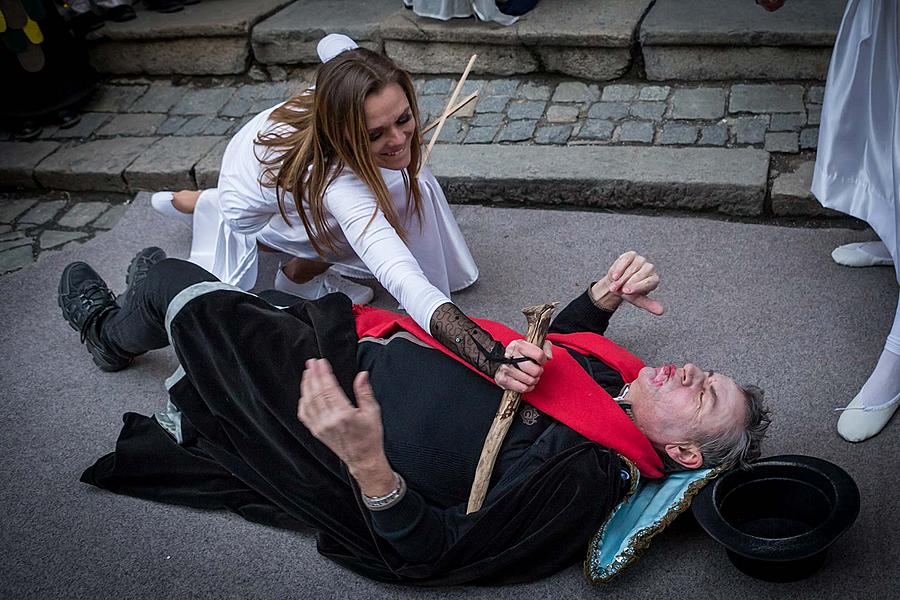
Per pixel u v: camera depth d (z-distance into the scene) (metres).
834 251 2.99
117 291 3.28
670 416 2.09
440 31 3.96
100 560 2.29
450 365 2.23
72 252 3.52
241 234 2.83
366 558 2.14
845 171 2.79
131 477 2.44
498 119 3.77
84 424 2.72
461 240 3.02
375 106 2.26
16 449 2.65
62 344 3.05
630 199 3.35
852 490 1.94
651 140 3.50
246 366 2.25
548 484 2.02
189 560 2.27
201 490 2.40
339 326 2.36
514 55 3.93
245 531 2.34
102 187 3.89
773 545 1.85
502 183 3.45
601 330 2.52
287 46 4.23
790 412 2.48
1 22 3.92
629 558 2.01
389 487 1.91
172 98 4.30
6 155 4.04
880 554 2.10
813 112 3.48
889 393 2.38
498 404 2.17
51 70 4.10
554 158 3.49
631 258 2.45
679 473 2.15
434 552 2.04
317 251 2.78
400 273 2.28
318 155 2.39
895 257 2.54
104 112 4.27
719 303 2.89
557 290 3.04
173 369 2.90
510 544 2.06
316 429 1.75
